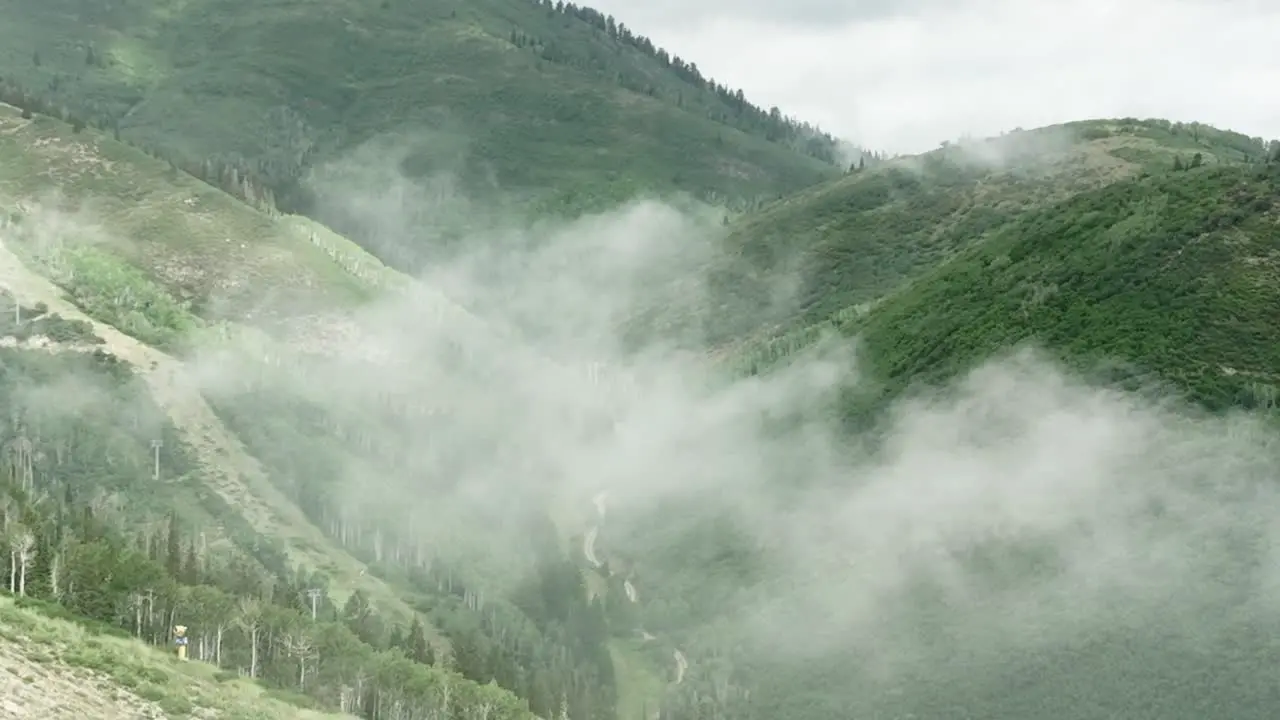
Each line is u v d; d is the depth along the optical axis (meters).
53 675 125.50
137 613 158.75
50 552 163.12
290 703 152.25
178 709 128.25
